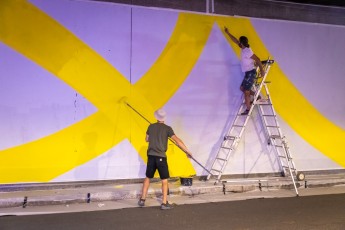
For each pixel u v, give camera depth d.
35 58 8.13
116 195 7.88
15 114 8.02
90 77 8.47
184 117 9.12
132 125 8.74
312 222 6.36
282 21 9.90
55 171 8.23
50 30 8.23
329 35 10.32
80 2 8.42
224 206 7.41
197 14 9.23
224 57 9.42
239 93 9.53
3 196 7.47
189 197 8.19
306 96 10.08
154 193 8.17
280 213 6.91
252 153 9.64
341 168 10.34
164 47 8.98
